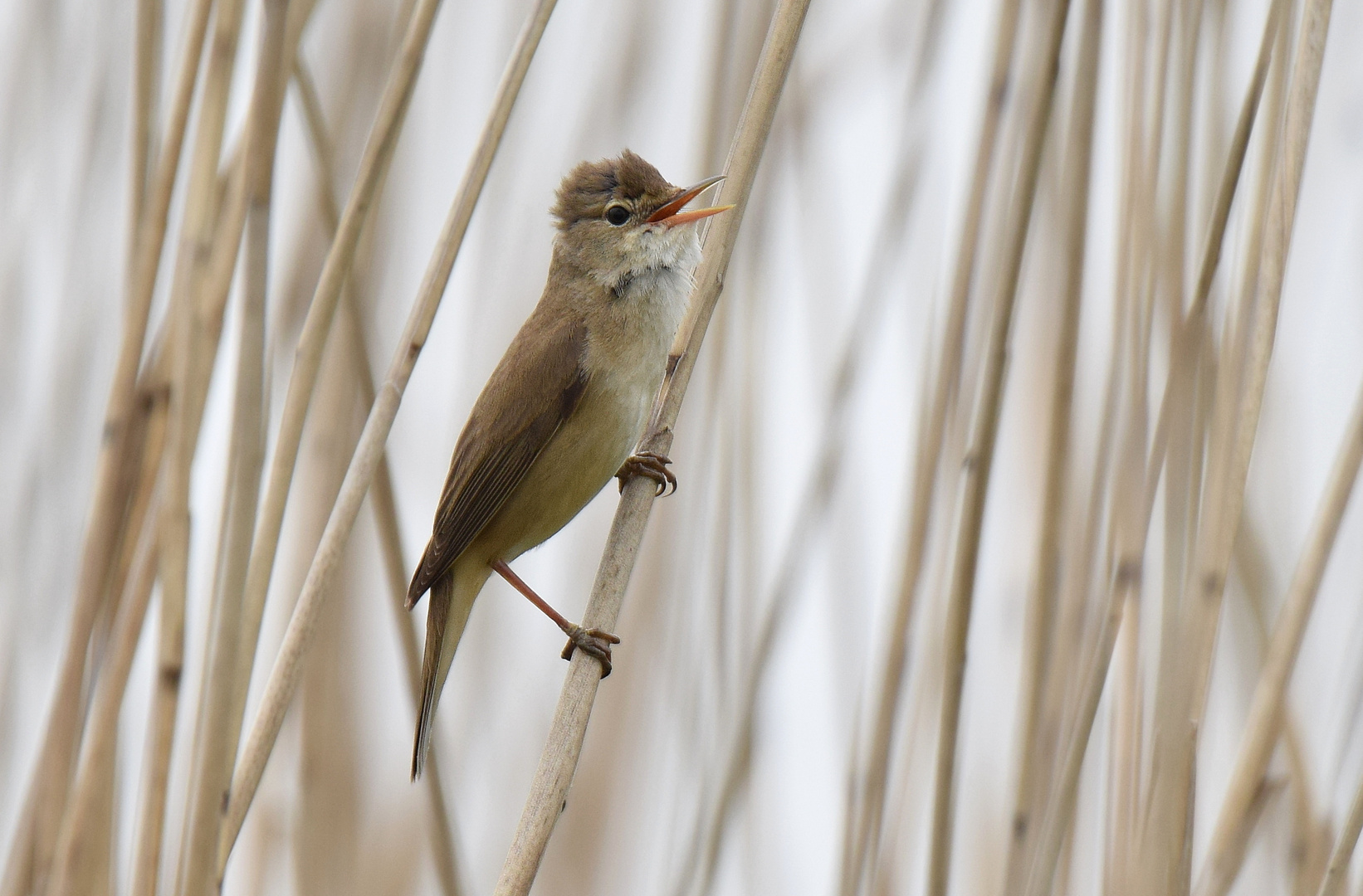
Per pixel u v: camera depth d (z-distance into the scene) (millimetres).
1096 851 6734
